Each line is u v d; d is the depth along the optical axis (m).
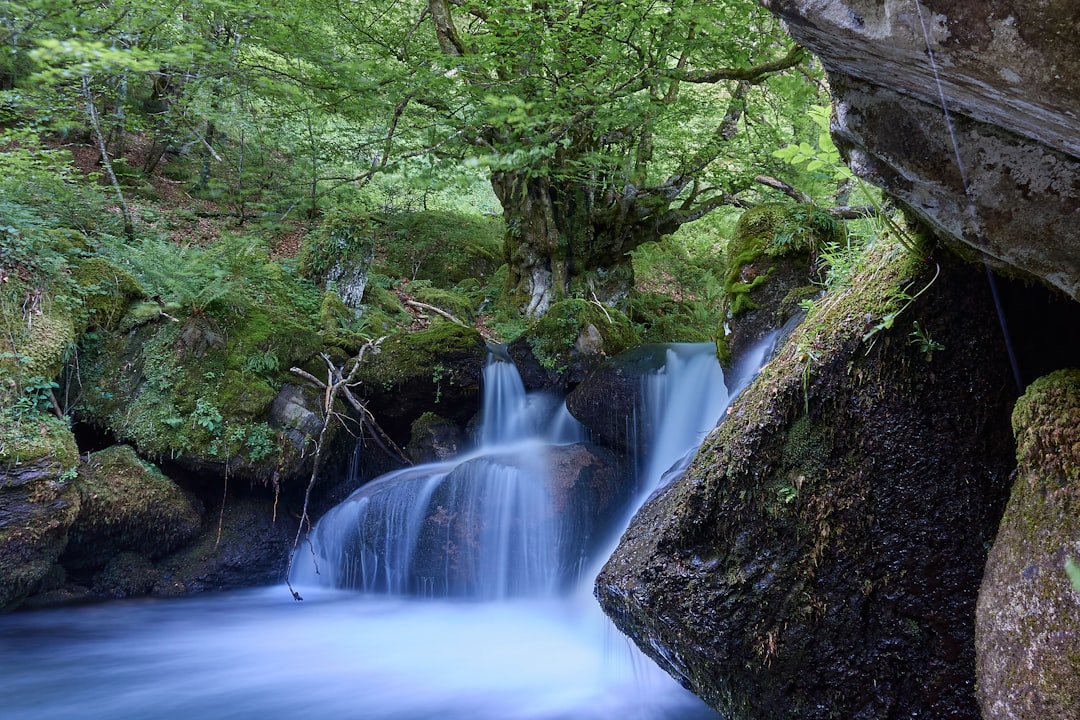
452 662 4.86
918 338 2.54
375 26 9.10
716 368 6.08
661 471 6.12
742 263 4.82
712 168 9.62
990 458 2.48
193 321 6.23
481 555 5.95
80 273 6.05
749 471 2.84
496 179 10.16
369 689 4.46
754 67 7.46
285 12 6.98
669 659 3.14
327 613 5.76
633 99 7.18
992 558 2.16
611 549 5.82
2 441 4.74
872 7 1.46
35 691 4.32
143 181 10.41
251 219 10.68
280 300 7.54
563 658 4.90
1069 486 1.91
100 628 5.24
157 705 4.21
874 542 2.61
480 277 11.56
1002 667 2.02
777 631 2.71
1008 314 2.43
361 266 8.46
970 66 1.41
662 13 6.58
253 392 6.16
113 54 4.38
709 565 2.88
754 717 2.82
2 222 5.68
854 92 1.88
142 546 5.80
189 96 8.74
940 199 1.93
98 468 5.46
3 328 5.13
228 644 5.12
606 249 10.13
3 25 6.04
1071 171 1.66
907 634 2.54
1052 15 1.22
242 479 6.27
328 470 6.85
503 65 7.23
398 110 6.74
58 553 5.10
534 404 7.57
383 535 6.24
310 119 8.77
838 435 2.69
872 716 2.57
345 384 6.75
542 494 5.96
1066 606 1.83
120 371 5.97
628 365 6.69
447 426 7.40
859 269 2.98
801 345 2.84
